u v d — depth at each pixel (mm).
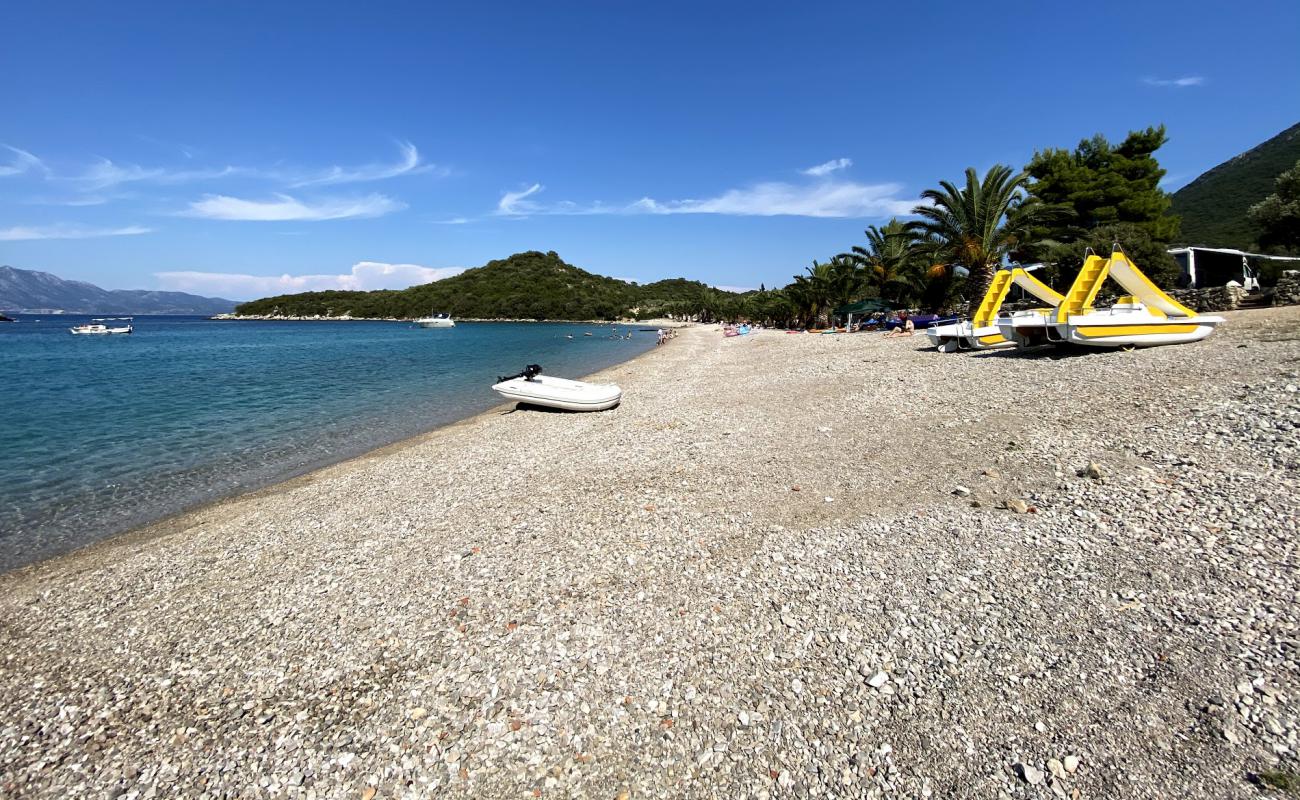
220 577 7152
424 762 3967
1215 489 6520
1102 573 5375
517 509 8773
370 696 4676
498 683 4719
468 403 22391
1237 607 4637
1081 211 36219
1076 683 4141
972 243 29609
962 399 12711
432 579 6613
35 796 3908
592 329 133500
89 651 5648
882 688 4324
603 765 3857
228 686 4949
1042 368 14633
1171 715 3768
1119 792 3318
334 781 3869
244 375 32844
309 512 9461
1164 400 9859
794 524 7336
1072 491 7125
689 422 14258
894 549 6352
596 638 5234
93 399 23391
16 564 8141
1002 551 6008
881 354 23844
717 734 4051
